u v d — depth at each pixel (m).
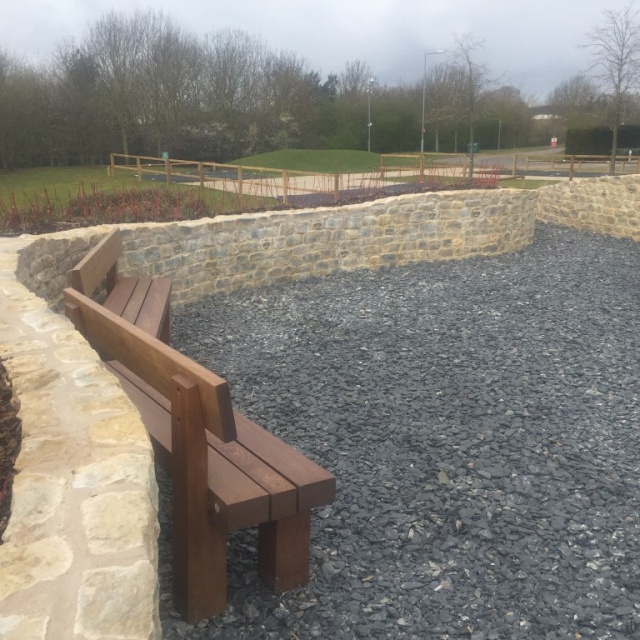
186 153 33.44
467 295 7.82
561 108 45.00
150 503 1.83
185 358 2.40
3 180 21.28
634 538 3.21
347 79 45.50
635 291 8.19
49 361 2.79
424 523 3.29
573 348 5.96
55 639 1.35
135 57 31.73
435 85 39.97
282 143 37.22
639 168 18.64
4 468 2.41
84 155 29.45
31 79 29.06
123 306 5.20
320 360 5.54
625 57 20.36
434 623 2.63
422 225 9.49
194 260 7.32
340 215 8.69
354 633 2.56
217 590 2.59
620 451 4.07
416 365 5.41
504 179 15.99
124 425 2.24
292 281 8.45
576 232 12.75
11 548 1.62
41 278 5.18
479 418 4.44
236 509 2.41
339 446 4.03
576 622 2.65
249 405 4.63
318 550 3.06
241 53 37.16
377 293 7.90
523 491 3.58
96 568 1.55
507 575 2.92
